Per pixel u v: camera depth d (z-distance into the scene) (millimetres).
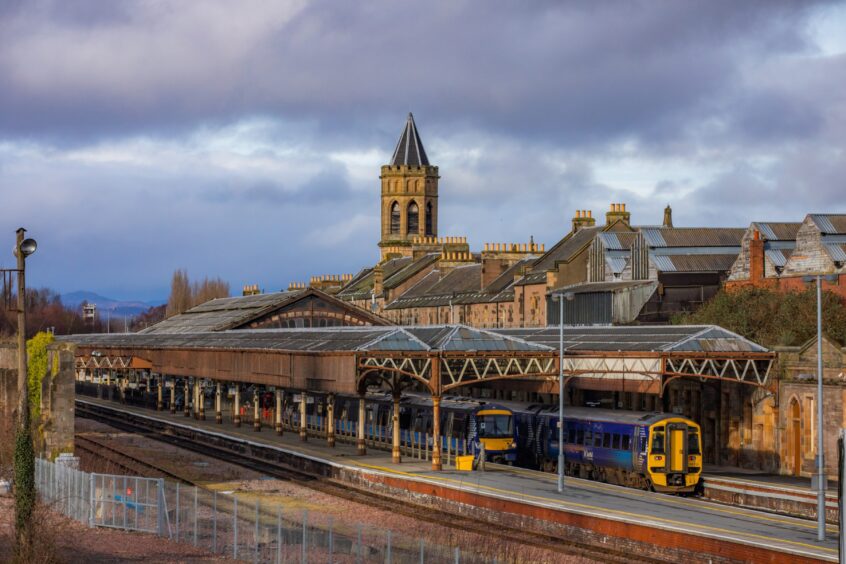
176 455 76125
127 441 85375
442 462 66000
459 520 49906
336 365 64875
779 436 61156
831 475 57000
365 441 71938
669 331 64812
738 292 77625
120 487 56094
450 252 149000
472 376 70688
